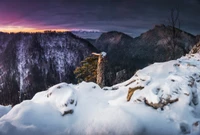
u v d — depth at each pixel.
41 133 6.82
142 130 6.73
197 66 11.38
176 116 7.31
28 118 7.20
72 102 7.96
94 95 9.27
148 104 7.88
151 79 9.29
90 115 7.52
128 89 9.40
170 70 10.55
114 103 8.61
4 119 7.26
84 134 6.88
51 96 8.46
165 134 6.79
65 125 7.24
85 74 22.27
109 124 6.85
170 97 7.89
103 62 15.79
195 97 8.28
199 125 7.01
